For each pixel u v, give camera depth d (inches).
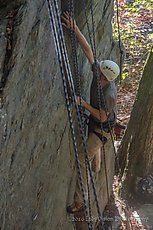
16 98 122.9
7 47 119.4
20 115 127.4
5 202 120.2
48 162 163.9
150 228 288.2
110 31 260.5
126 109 449.4
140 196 317.7
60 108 173.5
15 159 126.3
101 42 241.0
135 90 472.1
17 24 121.3
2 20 122.3
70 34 181.8
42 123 151.0
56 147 173.5
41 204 159.9
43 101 149.5
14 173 126.5
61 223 196.9
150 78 313.1
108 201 308.5
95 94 192.5
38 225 158.2
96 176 253.3
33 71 136.4
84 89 212.7
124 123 424.2
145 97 316.8
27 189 140.9
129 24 500.7
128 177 325.4
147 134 319.6
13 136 122.7
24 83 128.9
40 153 152.0
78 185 218.2
